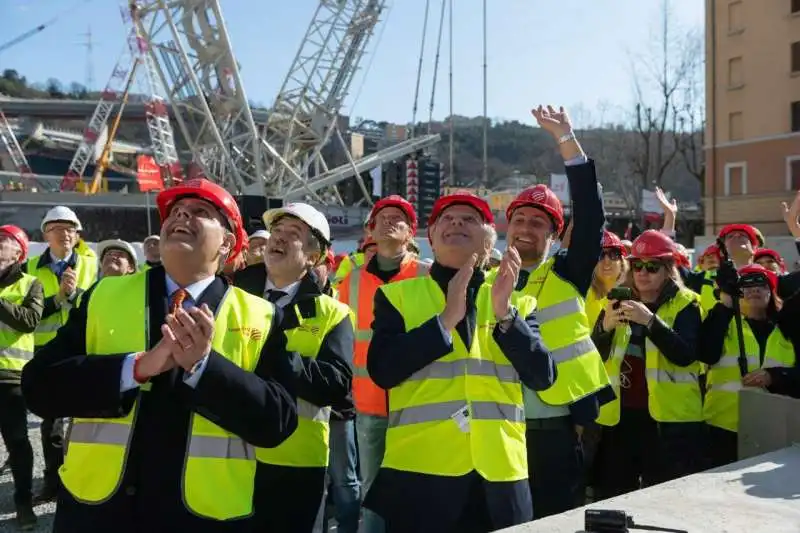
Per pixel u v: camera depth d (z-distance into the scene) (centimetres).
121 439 227
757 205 3625
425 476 274
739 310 456
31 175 5494
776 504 247
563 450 346
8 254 516
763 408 345
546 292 366
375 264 495
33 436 744
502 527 269
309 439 340
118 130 8106
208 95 2859
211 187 249
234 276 390
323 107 3041
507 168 6669
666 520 231
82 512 226
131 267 656
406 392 287
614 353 447
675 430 446
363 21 2958
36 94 10062
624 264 475
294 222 361
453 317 268
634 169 4488
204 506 225
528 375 277
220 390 222
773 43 3559
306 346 340
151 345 234
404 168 2245
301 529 335
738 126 3719
